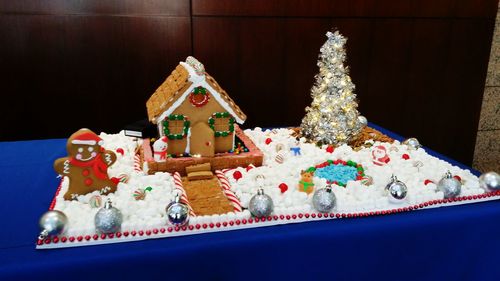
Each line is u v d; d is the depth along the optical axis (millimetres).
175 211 1605
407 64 4449
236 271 1617
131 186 2041
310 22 4059
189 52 3885
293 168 2305
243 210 1853
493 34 4656
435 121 4770
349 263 1734
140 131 2520
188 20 3799
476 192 1992
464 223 1819
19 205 1877
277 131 3023
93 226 1619
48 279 1438
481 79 4773
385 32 4277
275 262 1647
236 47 3975
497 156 5219
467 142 5000
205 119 2299
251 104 4172
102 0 3604
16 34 3527
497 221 1862
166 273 1544
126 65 3801
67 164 1892
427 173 2244
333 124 2709
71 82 3738
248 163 2344
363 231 1705
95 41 3684
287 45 4074
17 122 3738
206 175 2152
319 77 2787
